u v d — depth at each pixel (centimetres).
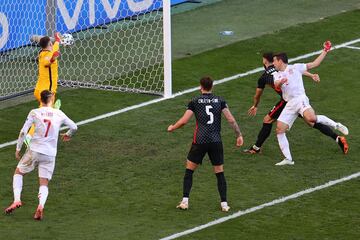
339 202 4394
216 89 5972
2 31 6588
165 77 5834
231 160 4906
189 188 4306
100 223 4172
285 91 4862
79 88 6072
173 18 7594
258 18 7531
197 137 4269
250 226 4144
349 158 4925
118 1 7044
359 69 6334
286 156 4838
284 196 4462
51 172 4278
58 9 6744
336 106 5684
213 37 7062
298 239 4019
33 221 4194
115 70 6369
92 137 5225
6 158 4956
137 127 5378
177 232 4075
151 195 4491
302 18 7481
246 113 5581
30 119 4247
